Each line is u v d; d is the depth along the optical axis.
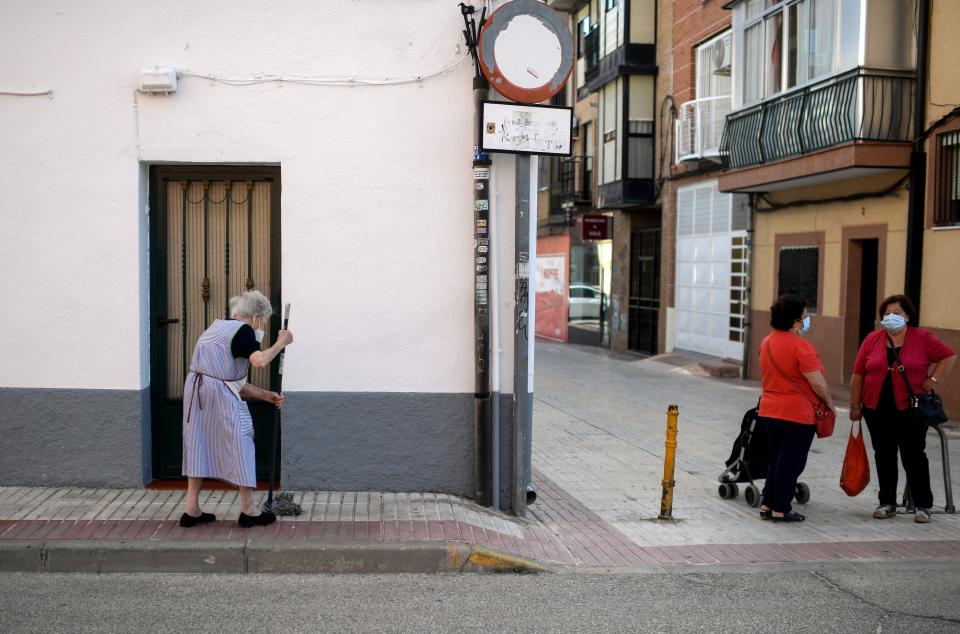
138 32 6.42
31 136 6.41
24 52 6.38
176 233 6.82
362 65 6.46
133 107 6.43
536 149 6.25
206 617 4.62
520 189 6.32
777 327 6.93
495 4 6.41
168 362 6.86
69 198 6.44
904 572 5.72
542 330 30.81
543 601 5.02
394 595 5.04
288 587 5.11
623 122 21.50
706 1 18.42
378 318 6.54
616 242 23.78
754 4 15.05
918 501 7.01
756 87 15.08
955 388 11.33
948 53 11.52
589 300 26.36
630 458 9.27
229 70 6.45
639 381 16.41
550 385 15.47
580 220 26.55
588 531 6.48
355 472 6.59
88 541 5.34
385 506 6.25
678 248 20.00
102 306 6.47
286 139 6.47
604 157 23.03
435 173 6.51
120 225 6.46
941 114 11.64
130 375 6.51
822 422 6.85
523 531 6.21
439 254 6.54
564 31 6.26
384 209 6.51
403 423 6.58
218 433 5.57
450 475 6.63
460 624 4.63
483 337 6.40
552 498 7.43
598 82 23.00
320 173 6.48
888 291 12.71
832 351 14.11
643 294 22.66
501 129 6.18
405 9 6.46
